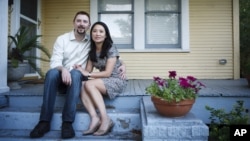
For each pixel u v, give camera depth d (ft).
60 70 7.22
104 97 8.28
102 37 7.63
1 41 8.96
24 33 10.36
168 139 5.95
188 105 6.28
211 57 15.99
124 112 7.79
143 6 15.84
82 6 16.25
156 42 16.22
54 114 7.54
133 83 13.06
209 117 8.14
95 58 7.91
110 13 16.16
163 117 6.38
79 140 6.66
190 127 5.90
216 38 15.97
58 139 6.71
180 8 15.98
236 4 15.79
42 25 16.05
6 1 9.20
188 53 15.99
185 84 6.31
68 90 6.96
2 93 8.71
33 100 8.65
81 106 8.32
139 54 16.06
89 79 7.75
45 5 16.31
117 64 8.23
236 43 15.81
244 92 8.66
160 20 16.17
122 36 16.26
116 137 6.96
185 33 15.80
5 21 9.15
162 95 6.34
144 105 7.48
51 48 16.26
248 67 10.62
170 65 16.03
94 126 7.06
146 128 5.96
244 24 25.26
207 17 15.96
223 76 15.96
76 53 8.16
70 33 8.29
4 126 7.77
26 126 7.75
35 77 14.73
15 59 9.62
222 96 8.23
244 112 7.94
